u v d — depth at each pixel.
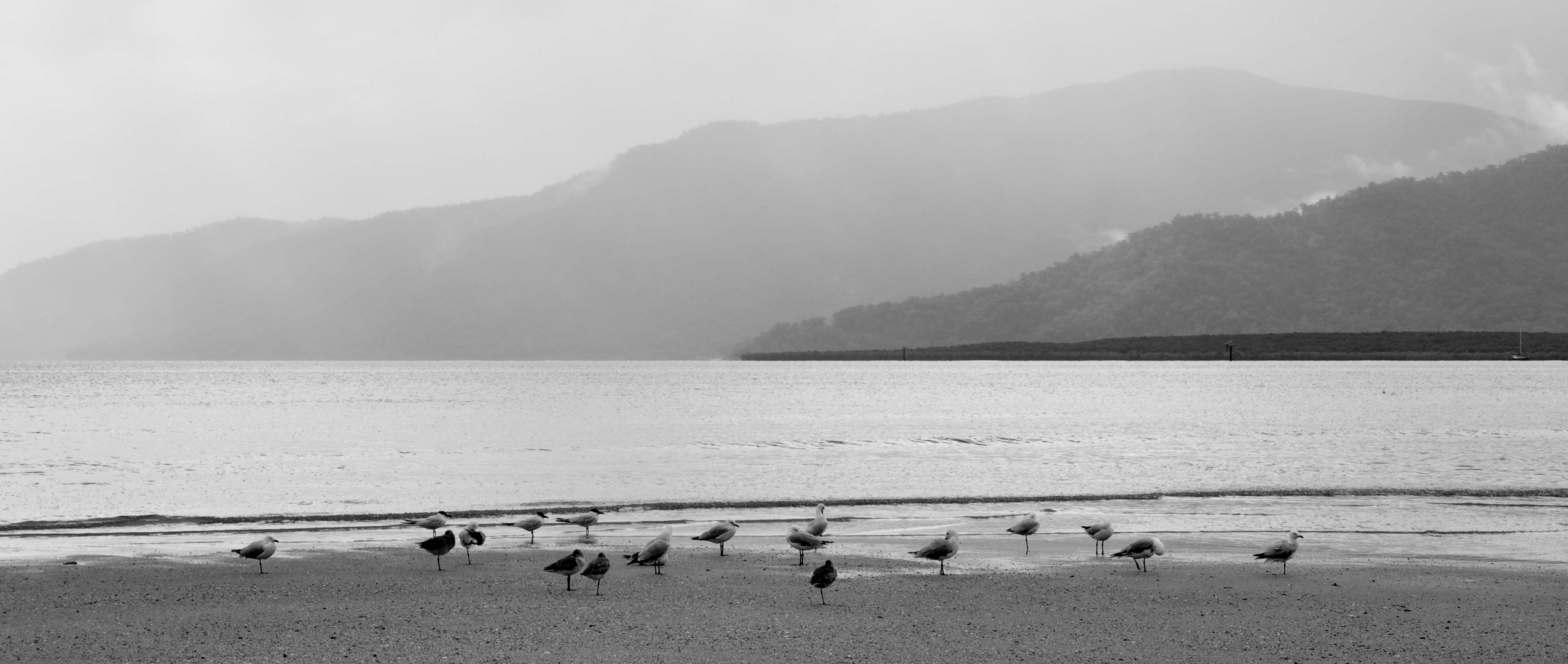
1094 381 173.88
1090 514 33.06
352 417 85.44
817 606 20.28
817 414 90.44
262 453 54.78
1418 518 31.81
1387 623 18.95
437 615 19.45
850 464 49.78
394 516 32.78
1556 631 18.47
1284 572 23.36
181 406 103.56
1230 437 65.56
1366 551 26.03
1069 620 19.23
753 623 18.92
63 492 39.31
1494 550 26.22
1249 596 21.03
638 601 20.56
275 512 33.97
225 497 37.88
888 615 19.56
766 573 23.41
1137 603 20.53
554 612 19.70
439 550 23.86
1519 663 16.77
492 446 59.19
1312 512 33.31
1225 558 25.30
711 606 20.19
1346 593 21.33
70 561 24.72
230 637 17.95
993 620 19.17
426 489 40.38
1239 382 159.50
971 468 48.06
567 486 41.09
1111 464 49.66
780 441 62.91
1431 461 50.06
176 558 25.14
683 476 44.81
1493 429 69.88
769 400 116.62
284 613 19.56
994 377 194.75
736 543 27.62
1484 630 18.53
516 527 30.44
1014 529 26.33
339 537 28.73
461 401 114.75
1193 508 34.19
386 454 54.34
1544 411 88.25
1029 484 41.50
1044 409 97.56
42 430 70.88
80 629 18.45
